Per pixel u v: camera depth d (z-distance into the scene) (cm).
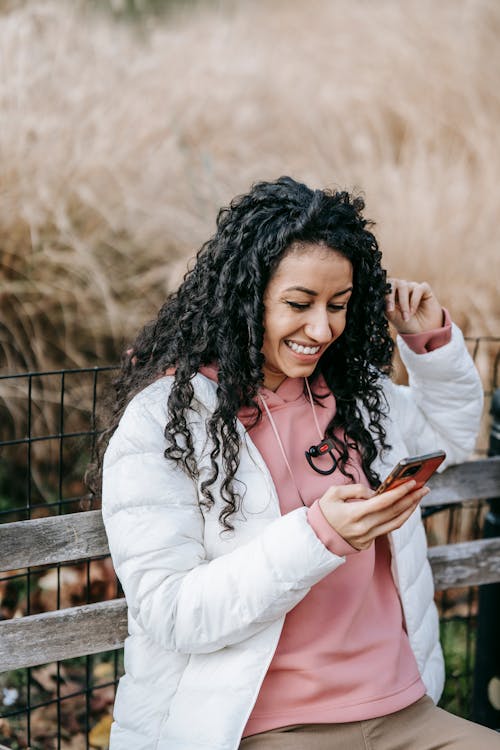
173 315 158
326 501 133
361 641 149
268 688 145
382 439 161
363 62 434
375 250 153
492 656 209
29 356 288
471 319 300
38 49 345
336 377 160
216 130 379
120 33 446
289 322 141
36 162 317
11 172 310
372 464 162
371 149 374
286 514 142
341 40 454
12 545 159
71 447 281
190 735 140
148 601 138
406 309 169
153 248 322
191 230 326
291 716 143
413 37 436
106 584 256
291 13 501
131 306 305
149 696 146
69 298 293
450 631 254
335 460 154
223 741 137
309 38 466
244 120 385
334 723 144
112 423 164
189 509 143
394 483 130
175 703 143
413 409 177
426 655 162
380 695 146
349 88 416
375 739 145
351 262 143
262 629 141
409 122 395
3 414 281
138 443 143
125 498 141
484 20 432
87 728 189
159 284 312
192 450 143
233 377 145
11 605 248
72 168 321
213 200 336
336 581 149
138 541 139
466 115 391
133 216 325
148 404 146
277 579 133
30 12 354
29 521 160
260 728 143
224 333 145
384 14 462
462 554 196
